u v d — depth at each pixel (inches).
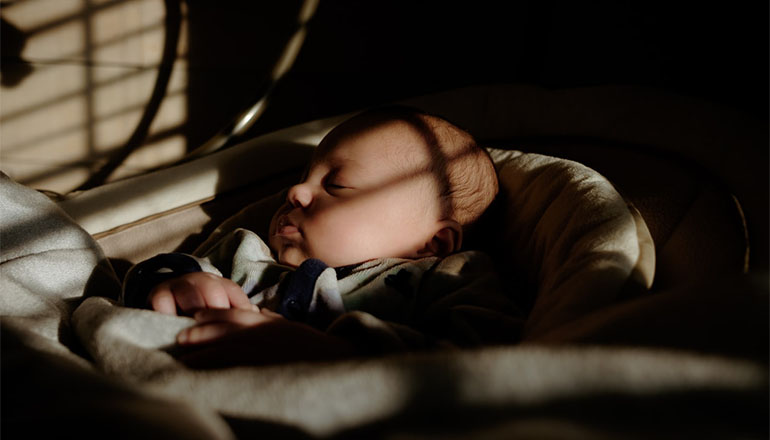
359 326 22.3
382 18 60.2
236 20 61.8
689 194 31.7
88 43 63.8
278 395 15.0
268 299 28.2
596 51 53.1
